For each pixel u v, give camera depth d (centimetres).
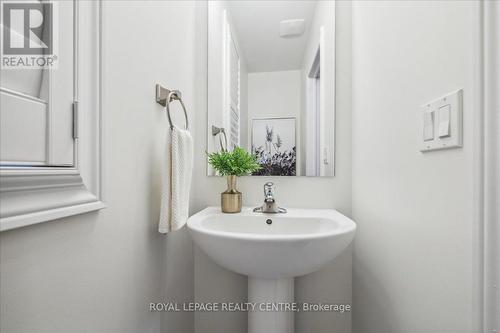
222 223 101
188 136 85
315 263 72
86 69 55
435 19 55
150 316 82
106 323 62
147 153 80
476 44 43
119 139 67
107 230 62
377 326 88
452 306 50
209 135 125
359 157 106
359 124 106
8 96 39
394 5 74
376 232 88
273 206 105
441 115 52
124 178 69
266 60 124
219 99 125
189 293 117
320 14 119
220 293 121
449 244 51
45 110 46
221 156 106
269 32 123
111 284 64
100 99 57
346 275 114
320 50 119
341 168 117
